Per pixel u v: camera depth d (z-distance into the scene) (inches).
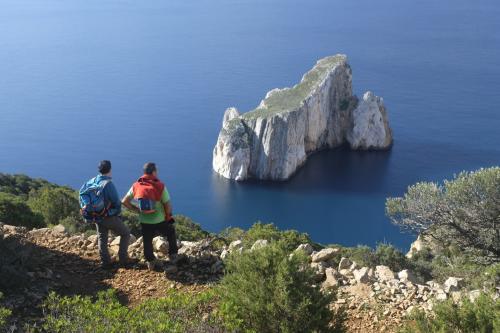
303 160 6515.8
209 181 6171.3
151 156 7096.5
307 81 7012.8
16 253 391.5
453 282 434.0
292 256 312.2
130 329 268.5
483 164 6259.8
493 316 291.4
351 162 6594.5
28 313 330.3
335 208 5167.3
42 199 795.4
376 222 4771.2
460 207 944.3
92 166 6870.1
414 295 399.5
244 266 314.0
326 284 415.5
